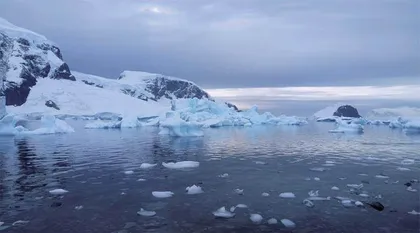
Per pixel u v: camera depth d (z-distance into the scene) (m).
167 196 12.07
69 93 152.12
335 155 22.48
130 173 16.16
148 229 9.02
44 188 13.31
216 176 15.46
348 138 36.59
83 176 15.57
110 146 28.50
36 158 21.47
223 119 64.00
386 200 11.45
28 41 167.00
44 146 28.92
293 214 10.13
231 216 9.95
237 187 13.38
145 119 71.75
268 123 71.62
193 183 14.06
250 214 10.14
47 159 21.02
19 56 155.75
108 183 14.10
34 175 15.87
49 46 181.88
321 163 19.11
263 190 12.91
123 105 155.00
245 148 26.64
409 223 9.31
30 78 150.62
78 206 10.92
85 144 30.45
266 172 16.45
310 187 13.34
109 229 9.04
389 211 10.31
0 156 22.53
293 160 20.25
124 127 60.72
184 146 28.14
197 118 62.16
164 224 9.38
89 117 123.06
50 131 45.03
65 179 14.95
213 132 47.31
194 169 17.27
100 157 21.73
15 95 136.75
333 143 30.80
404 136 39.06
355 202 10.98
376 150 25.16
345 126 46.97
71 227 9.19
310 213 10.20
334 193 12.40
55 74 167.25
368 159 20.50
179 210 10.55
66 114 128.62
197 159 20.72
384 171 16.56
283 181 14.41
